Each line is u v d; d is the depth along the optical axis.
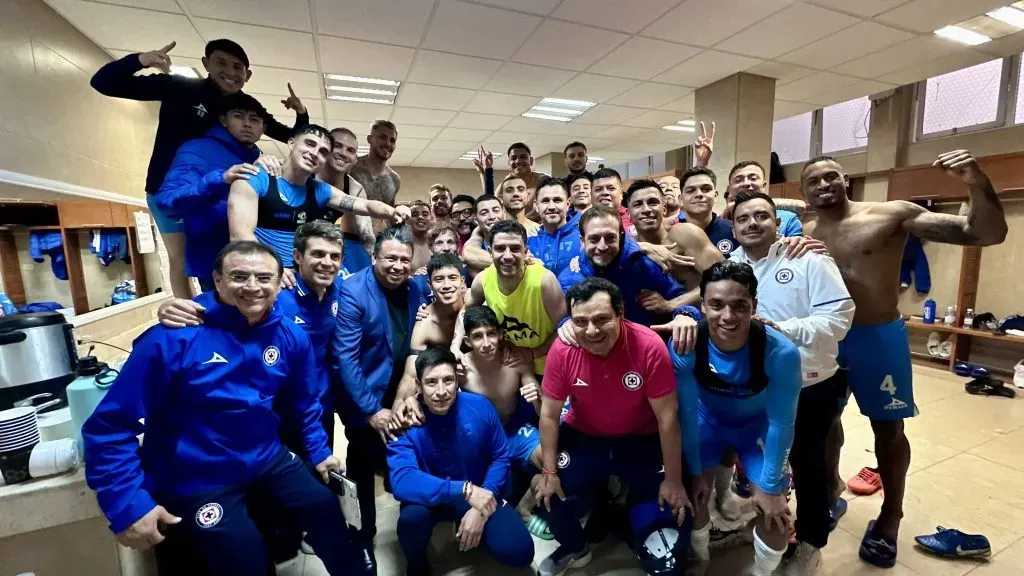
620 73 4.35
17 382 1.40
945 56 4.02
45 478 1.24
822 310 1.52
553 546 1.88
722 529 1.85
